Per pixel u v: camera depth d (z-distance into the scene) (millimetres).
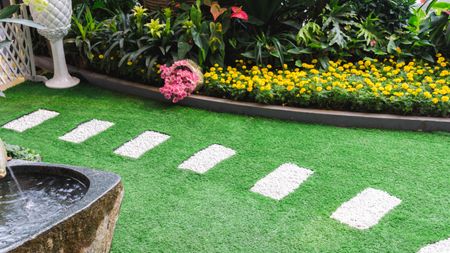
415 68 4684
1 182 2707
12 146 3488
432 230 2855
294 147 3783
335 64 4754
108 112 4445
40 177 2715
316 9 5223
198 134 4016
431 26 4984
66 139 3980
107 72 5023
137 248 2750
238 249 2736
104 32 5148
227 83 4492
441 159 3582
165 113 4402
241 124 4172
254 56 4816
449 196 3166
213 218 2994
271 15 5156
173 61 4730
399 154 3660
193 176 3434
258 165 3551
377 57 4980
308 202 3125
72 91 4906
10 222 2396
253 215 3014
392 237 2805
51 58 5457
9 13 3363
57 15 4609
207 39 4742
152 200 3176
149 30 4898
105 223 2436
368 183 3316
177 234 2861
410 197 3162
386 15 5277
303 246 2748
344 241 2777
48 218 2383
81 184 2609
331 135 3961
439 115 4066
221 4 5199
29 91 4906
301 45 4953
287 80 4383
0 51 4926
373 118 4051
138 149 3807
